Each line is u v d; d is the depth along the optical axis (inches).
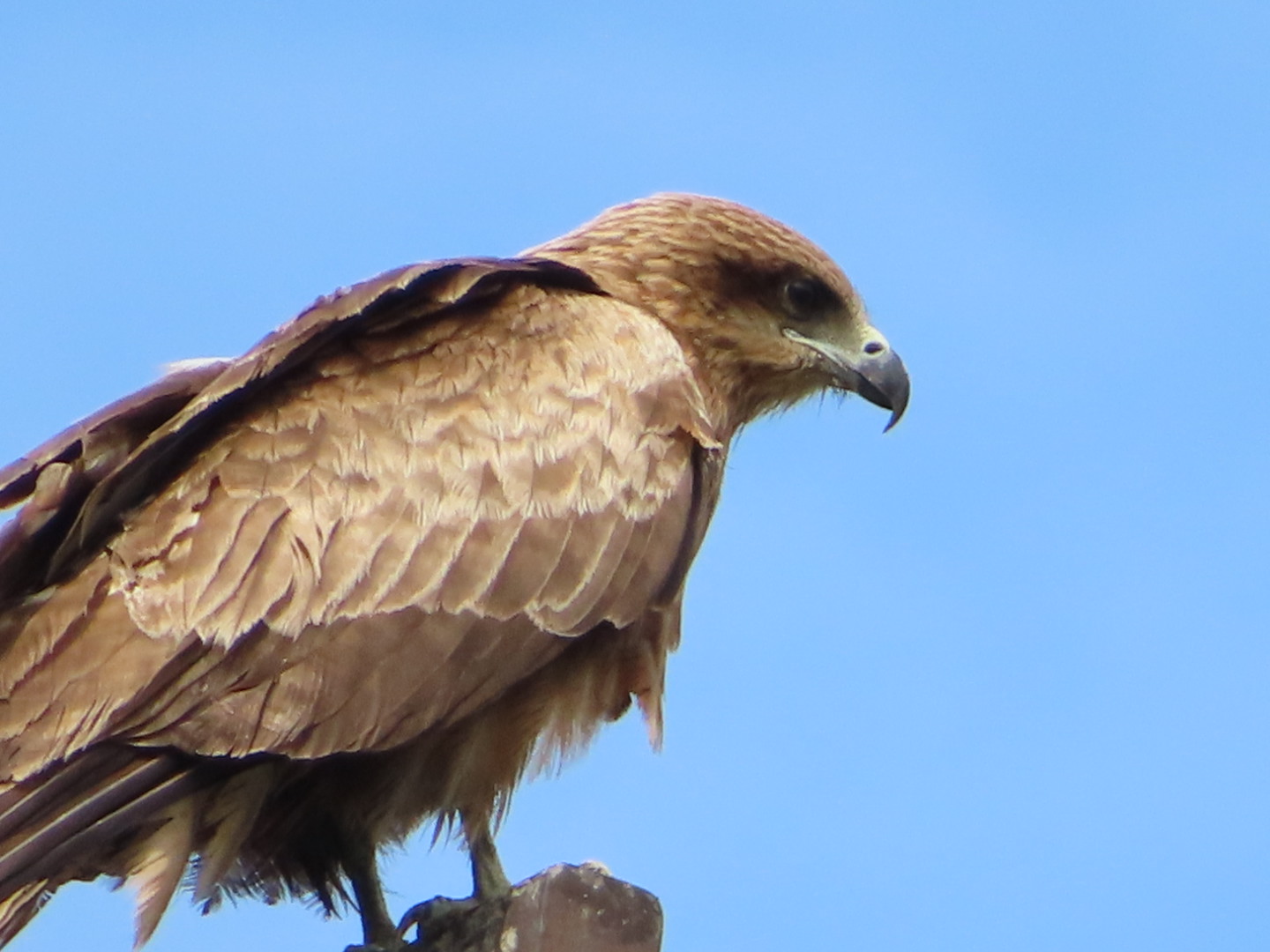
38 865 463.8
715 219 627.8
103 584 489.1
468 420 521.7
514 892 469.1
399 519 506.0
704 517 557.9
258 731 484.7
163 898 474.6
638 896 458.3
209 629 483.8
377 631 497.4
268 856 538.6
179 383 514.0
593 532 525.7
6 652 485.4
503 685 514.6
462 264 540.4
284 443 506.6
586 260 623.5
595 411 536.1
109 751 475.2
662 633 549.3
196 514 496.1
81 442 497.0
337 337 522.9
